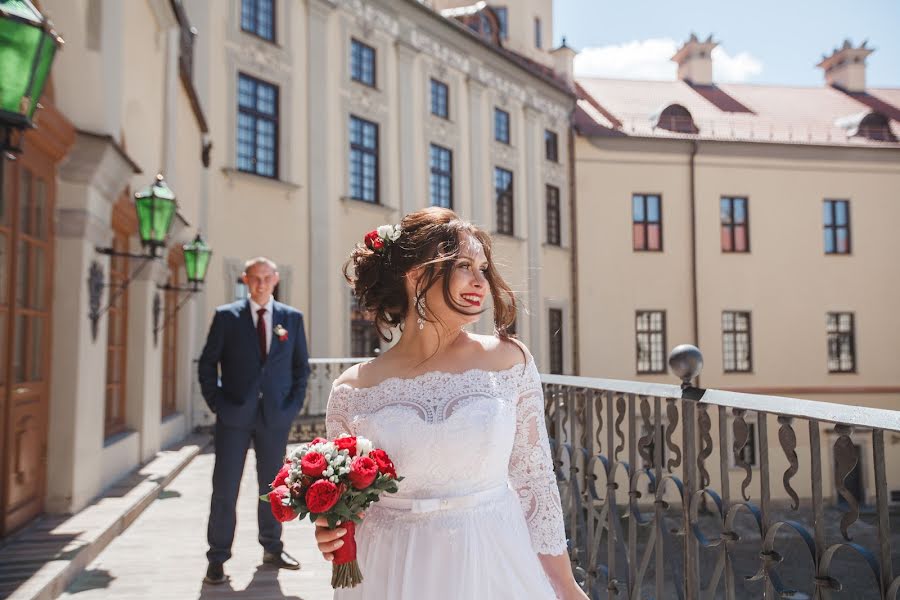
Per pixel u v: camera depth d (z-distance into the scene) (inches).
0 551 153.2
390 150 619.5
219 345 153.1
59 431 187.9
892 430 53.1
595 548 113.4
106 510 193.5
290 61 527.5
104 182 199.9
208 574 147.8
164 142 315.3
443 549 58.2
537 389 65.0
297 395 157.0
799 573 357.7
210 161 459.5
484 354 64.5
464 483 59.9
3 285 158.9
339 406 65.8
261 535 161.3
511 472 64.9
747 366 879.1
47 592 131.1
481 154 730.8
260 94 509.0
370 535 61.8
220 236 465.7
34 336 179.8
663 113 922.1
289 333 156.9
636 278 860.0
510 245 757.9
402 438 59.4
